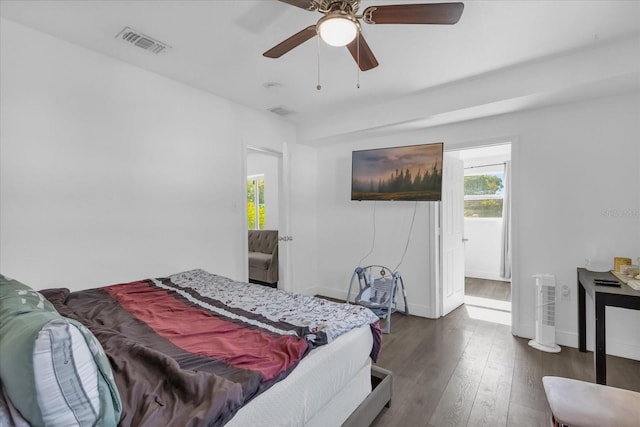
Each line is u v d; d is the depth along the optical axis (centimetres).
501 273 557
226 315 179
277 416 116
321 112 381
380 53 240
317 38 210
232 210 342
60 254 221
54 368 80
